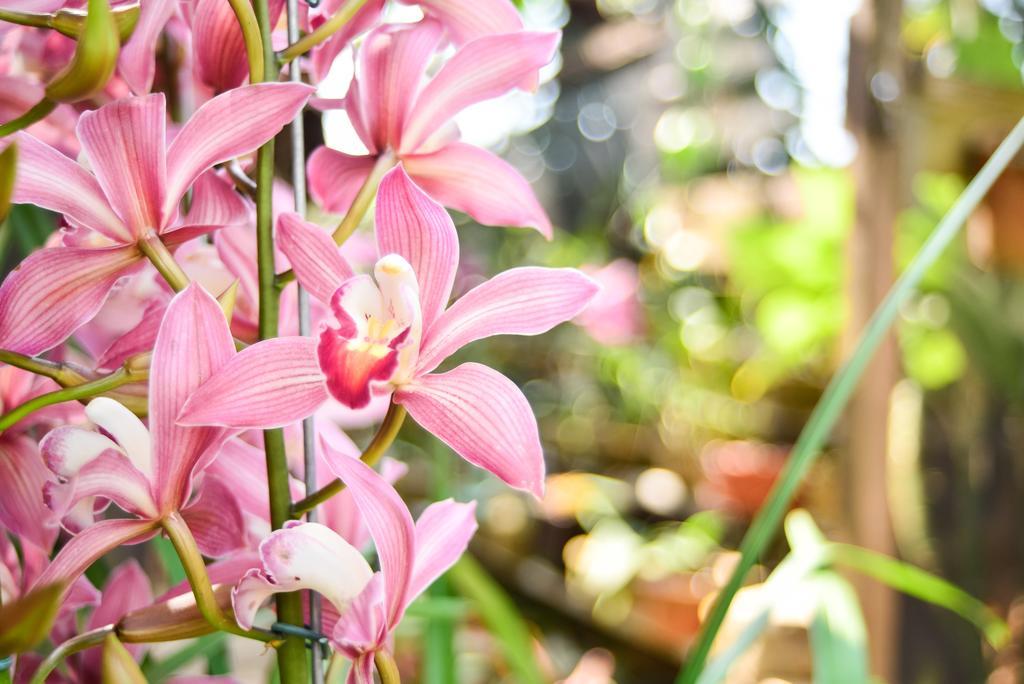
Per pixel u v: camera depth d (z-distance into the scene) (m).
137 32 0.41
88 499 0.43
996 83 1.00
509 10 0.44
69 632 0.45
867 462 0.79
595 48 1.90
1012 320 1.07
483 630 1.02
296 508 0.41
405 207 0.40
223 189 0.43
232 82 0.43
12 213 0.53
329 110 0.47
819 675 0.55
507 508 1.62
